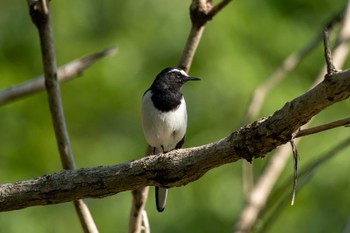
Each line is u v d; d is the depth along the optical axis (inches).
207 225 503.2
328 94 215.9
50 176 265.4
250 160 243.4
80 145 549.0
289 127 229.9
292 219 501.4
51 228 495.8
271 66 537.6
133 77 546.3
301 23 566.6
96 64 550.9
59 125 315.6
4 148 535.8
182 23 540.1
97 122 559.5
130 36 550.9
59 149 315.9
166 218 500.1
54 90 315.3
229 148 243.6
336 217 497.0
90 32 563.5
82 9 564.4
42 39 313.9
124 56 546.6
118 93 550.9
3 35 582.9
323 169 505.7
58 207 503.8
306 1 575.2
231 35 531.8
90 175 261.9
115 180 260.2
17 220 486.6
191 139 530.6
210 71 522.3
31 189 264.8
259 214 348.8
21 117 550.0
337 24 412.2
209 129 529.0
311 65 554.3
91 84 554.9
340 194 502.3
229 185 511.8
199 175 255.8
